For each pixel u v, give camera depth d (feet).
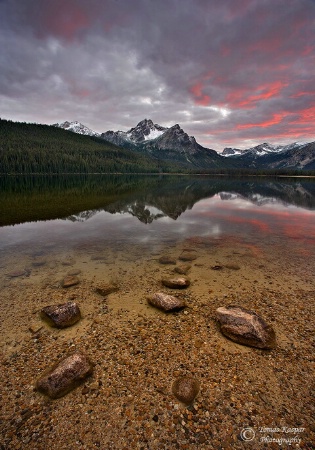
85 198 130.00
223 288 33.40
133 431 15.15
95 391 17.78
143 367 19.99
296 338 23.34
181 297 31.12
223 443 14.46
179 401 17.06
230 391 17.84
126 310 28.22
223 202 123.44
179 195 154.20
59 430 15.15
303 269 39.70
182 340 23.21
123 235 60.39
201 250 49.26
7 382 18.48
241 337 22.71
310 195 162.71
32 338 23.36
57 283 34.81
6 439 14.57
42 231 63.31
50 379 17.65
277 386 18.29
